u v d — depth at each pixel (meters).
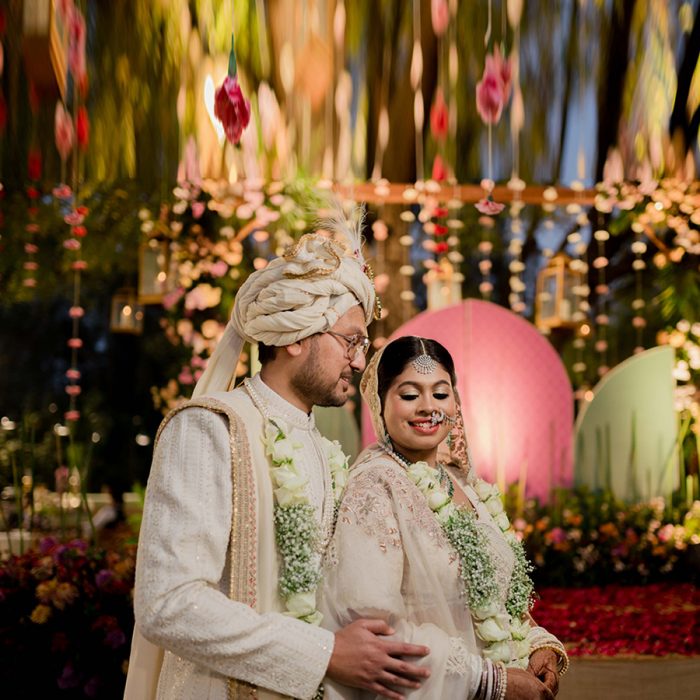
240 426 1.90
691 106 5.95
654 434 5.55
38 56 3.86
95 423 10.55
